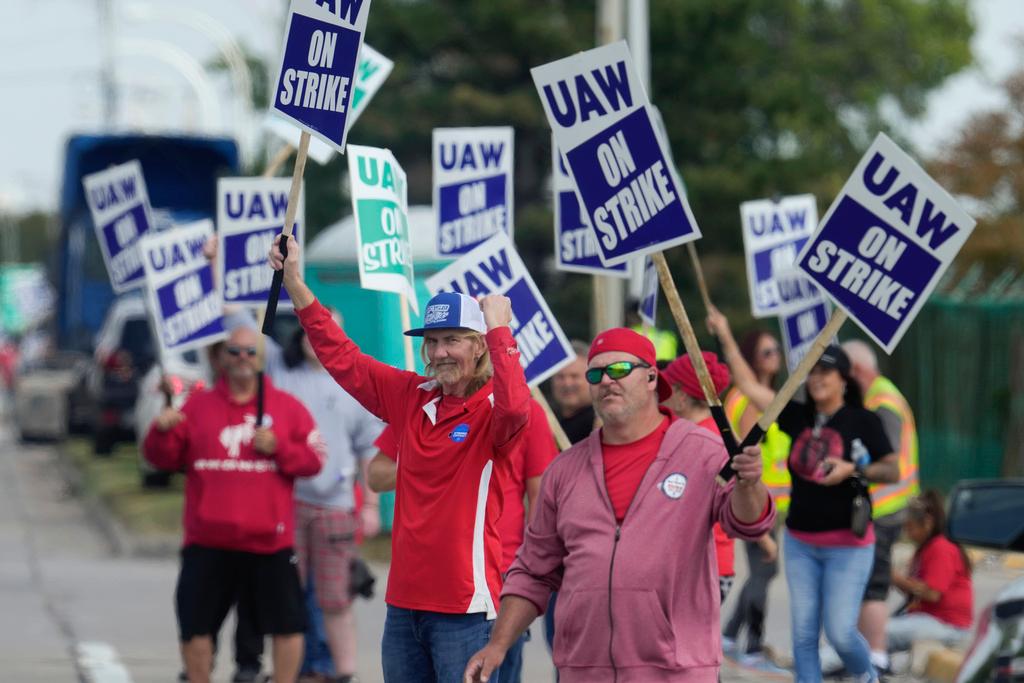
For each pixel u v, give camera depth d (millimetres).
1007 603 13062
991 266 87062
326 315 18594
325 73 18781
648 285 26438
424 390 18000
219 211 27062
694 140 86250
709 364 22766
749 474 15039
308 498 26953
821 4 133375
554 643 16312
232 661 31109
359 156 22328
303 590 26297
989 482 14586
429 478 17547
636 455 16125
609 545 15766
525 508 24312
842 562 23844
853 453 23719
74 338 92125
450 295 17562
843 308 16609
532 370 23125
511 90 87875
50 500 65250
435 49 87562
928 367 65562
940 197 16266
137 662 30812
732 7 84375
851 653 23891
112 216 32344
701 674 15703
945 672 27969
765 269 31000
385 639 17938
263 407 24047
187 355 64000
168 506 56062
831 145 126250
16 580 41875
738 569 45219
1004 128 94875
